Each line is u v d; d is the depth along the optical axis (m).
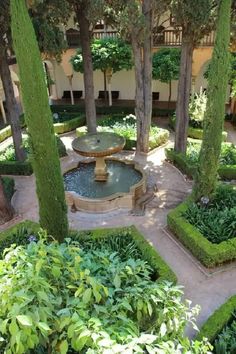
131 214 8.53
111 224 8.20
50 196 6.08
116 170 10.38
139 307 2.85
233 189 8.31
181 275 6.49
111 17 10.74
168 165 11.15
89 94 11.89
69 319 2.50
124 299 2.82
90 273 3.06
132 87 18.69
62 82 19.23
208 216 7.43
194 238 6.80
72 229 7.73
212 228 7.10
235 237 6.86
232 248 6.50
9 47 9.32
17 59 5.31
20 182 10.46
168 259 6.93
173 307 2.97
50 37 9.63
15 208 9.02
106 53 14.91
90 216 8.59
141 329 2.99
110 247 6.57
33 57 5.27
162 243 7.42
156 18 11.14
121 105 17.69
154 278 6.05
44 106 5.57
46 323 2.46
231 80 13.12
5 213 8.39
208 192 7.76
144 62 10.87
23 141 11.53
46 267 2.90
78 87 19.27
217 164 7.50
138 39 10.27
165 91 18.36
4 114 15.82
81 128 13.73
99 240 6.82
